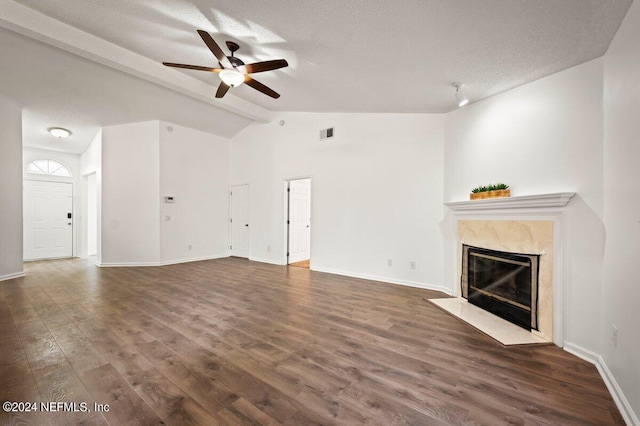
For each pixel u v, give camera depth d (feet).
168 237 19.69
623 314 5.69
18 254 15.65
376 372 6.58
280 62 9.04
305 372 6.55
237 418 5.07
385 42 7.84
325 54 9.07
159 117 18.79
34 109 15.78
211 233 22.35
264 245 20.86
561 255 7.95
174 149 19.97
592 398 5.75
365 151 15.74
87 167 21.95
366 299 12.00
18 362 6.83
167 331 8.68
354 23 7.19
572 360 7.23
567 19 6.08
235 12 7.66
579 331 7.49
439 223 13.35
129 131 18.86
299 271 17.60
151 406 5.35
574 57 7.52
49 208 22.25
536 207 8.61
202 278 15.65
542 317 8.45
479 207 10.60
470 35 7.00
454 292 12.34
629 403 5.16
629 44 5.77
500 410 5.35
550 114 8.59
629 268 5.53
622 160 6.05
